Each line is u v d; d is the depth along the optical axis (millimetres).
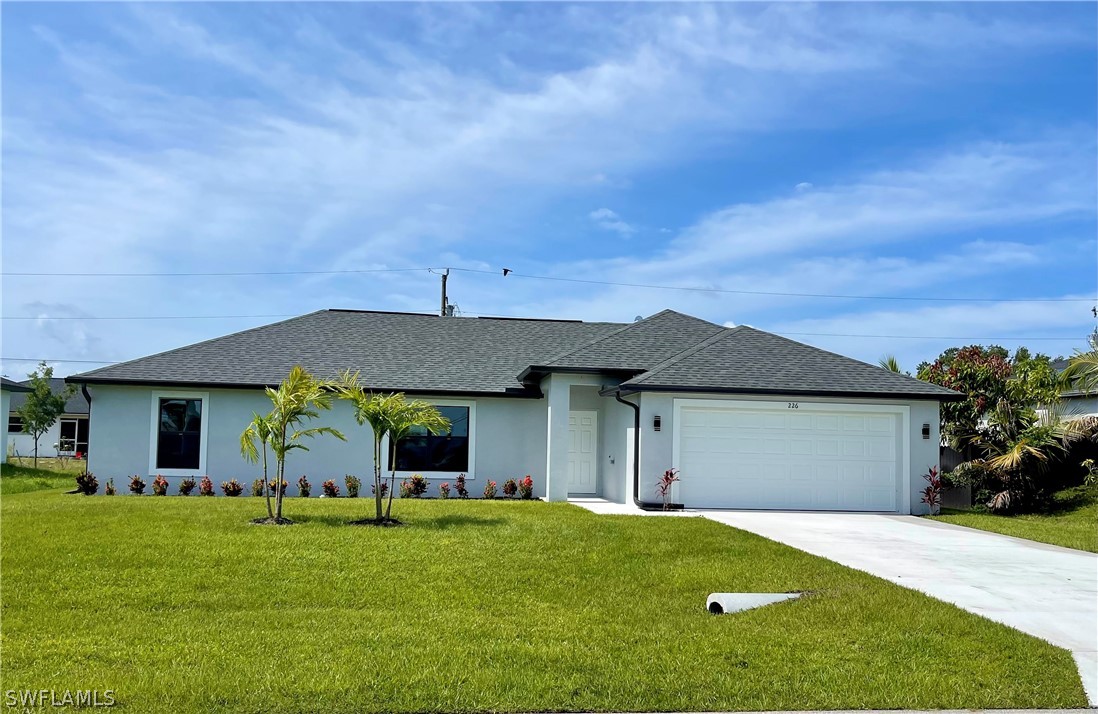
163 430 19688
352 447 20219
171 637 7461
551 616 8484
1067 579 10328
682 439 17812
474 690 6285
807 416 18188
